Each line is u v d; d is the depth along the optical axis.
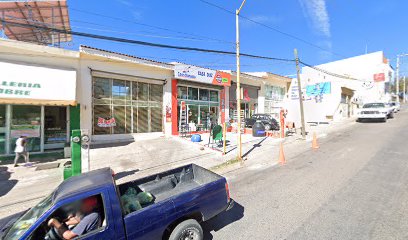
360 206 5.04
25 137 10.35
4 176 8.33
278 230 4.27
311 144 12.99
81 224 3.13
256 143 14.02
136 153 11.53
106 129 13.68
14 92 9.79
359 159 8.96
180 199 3.74
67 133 12.30
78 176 3.96
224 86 20.61
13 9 12.47
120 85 14.30
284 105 29.14
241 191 6.30
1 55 10.19
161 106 16.38
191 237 3.81
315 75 29.39
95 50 12.99
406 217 4.51
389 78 38.97
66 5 12.61
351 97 31.16
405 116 23.62
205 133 18.41
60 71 11.28
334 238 3.93
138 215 3.34
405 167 7.63
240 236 4.15
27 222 3.16
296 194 5.88
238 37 10.30
